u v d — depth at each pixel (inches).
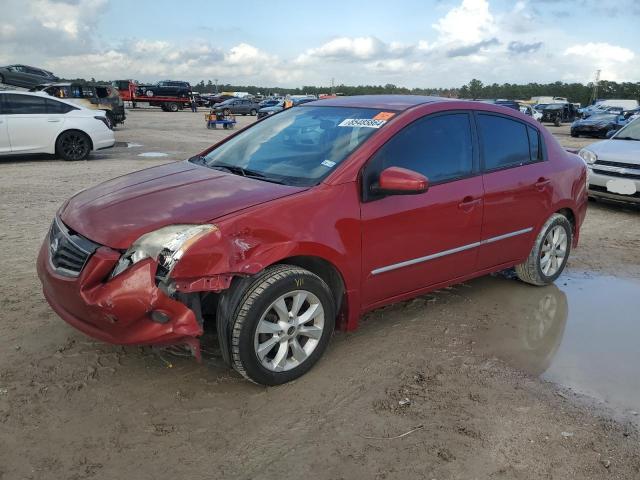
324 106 175.0
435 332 162.7
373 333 160.4
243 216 119.8
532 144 189.5
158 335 115.3
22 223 266.2
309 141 155.6
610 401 129.8
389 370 139.7
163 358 140.0
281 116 181.5
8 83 1254.9
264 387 129.6
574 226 212.1
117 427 113.2
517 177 177.9
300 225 126.3
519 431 116.5
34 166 470.6
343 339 155.8
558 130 1341.0
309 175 140.1
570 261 239.0
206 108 2229.3
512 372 141.3
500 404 126.4
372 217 138.7
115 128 951.0
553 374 141.3
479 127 170.4
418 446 110.5
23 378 128.9
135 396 124.0
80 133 514.0
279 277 122.6
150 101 1758.1
